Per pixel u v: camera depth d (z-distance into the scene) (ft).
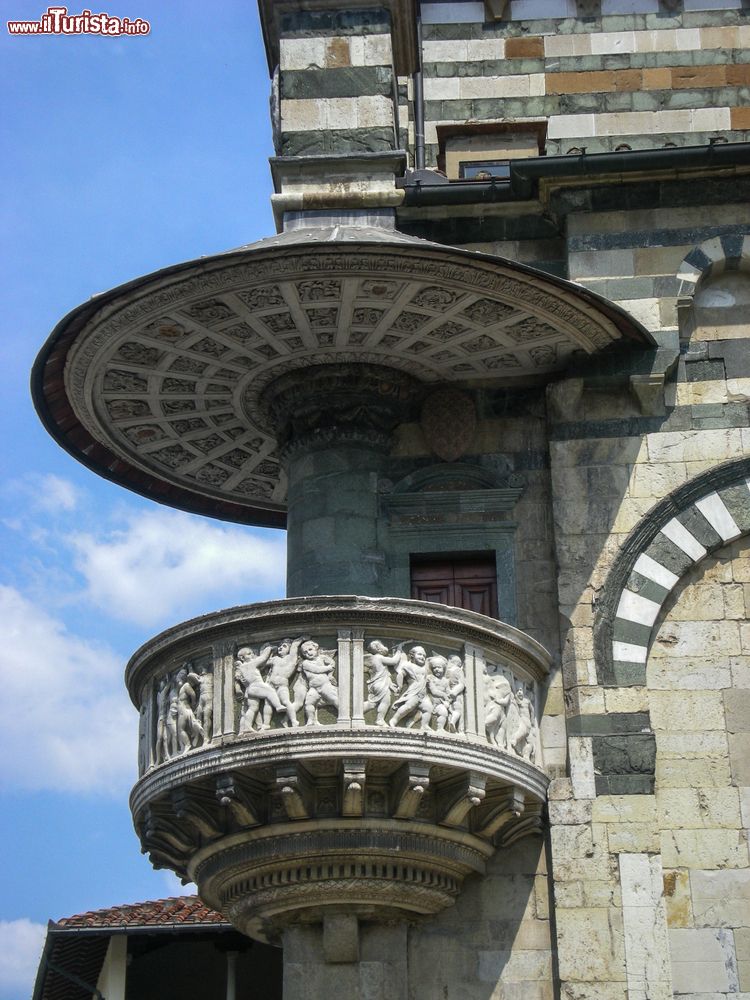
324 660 59.77
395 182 69.62
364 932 62.13
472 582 67.67
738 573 66.03
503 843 63.05
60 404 70.54
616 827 62.39
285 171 69.46
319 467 68.23
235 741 59.16
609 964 60.80
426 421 69.15
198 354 66.28
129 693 66.33
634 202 69.46
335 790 60.49
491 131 76.43
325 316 64.23
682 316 68.28
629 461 67.15
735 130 76.18
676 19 78.07
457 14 78.64
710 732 64.03
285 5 72.02
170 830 62.59
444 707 60.03
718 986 60.70
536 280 62.64
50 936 84.58
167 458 75.36
